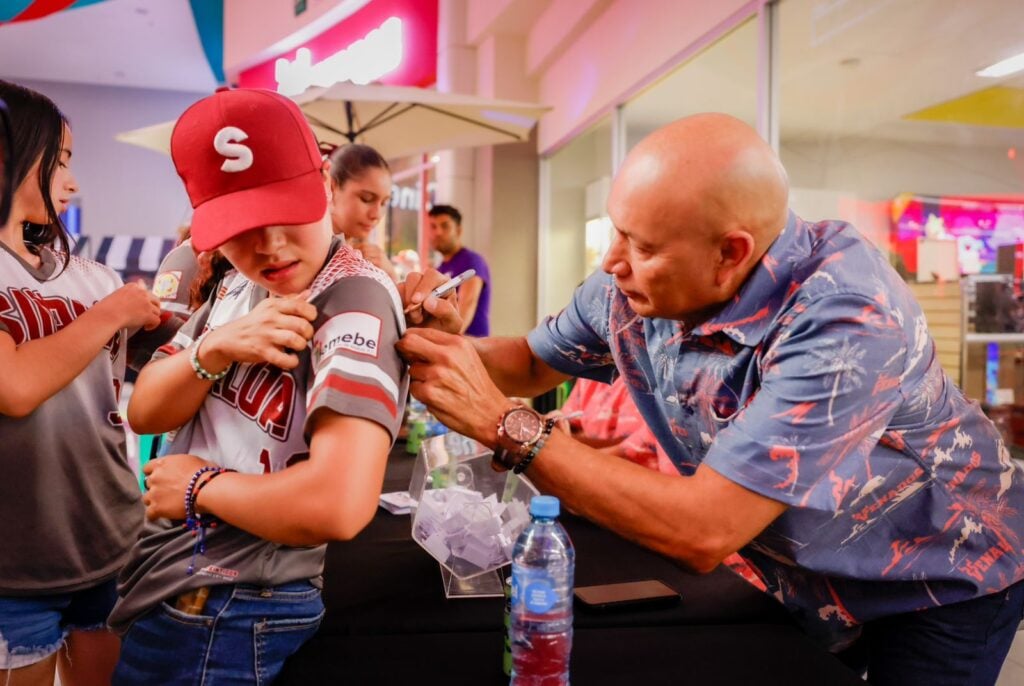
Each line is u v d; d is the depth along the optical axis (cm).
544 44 592
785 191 103
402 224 843
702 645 112
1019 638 211
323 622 117
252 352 89
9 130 121
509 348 155
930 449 115
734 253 101
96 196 1228
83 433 135
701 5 379
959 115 323
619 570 145
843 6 322
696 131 99
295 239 92
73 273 140
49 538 130
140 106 1235
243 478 89
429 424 253
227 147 88
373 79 626
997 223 316
